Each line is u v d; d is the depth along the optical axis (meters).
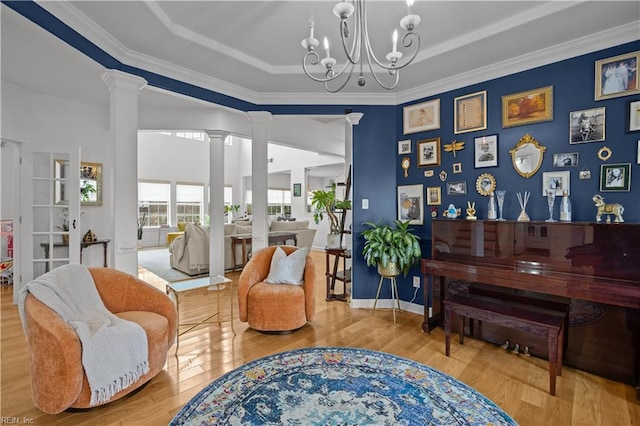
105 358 1.86
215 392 2.07
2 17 2.11
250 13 2.28
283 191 11.79
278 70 3.14
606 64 2.45
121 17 2.23
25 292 1.91
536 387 2.12
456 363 2.45
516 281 2.36
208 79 3.27
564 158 2.63
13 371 2.31
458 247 2.86
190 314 3.55
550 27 2.34
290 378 2.24
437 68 3.04
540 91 2.75
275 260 3.35
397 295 3.58
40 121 4.07
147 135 9.47
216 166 4.76
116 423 1.79
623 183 2.38
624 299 1.94
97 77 3.54
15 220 3.75
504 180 2.95
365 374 2.29
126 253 2.73
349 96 3.74
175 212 9.98
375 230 3.35
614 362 2.22
